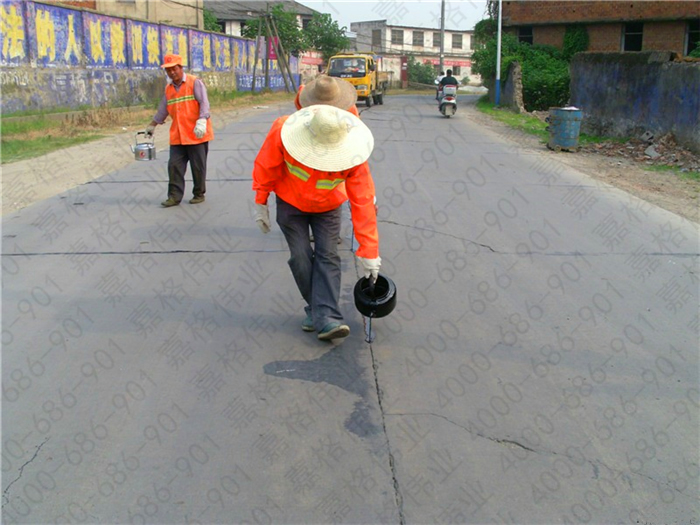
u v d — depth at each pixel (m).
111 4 28.75
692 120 12.41
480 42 32.06
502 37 28.78
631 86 14.91
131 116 18.58
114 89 21.70
